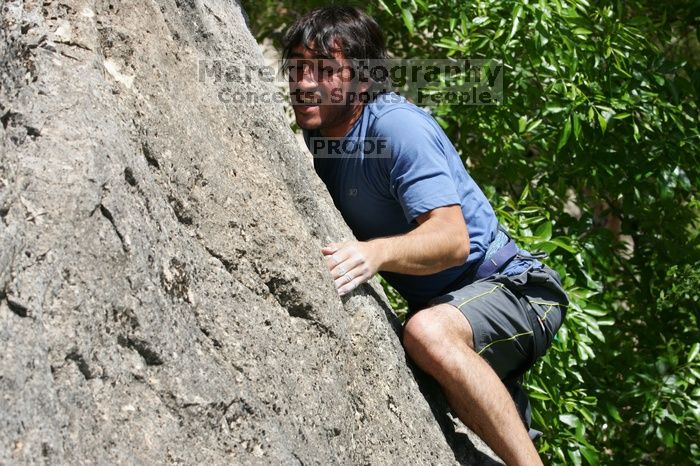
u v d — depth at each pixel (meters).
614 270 9.78
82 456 2.87
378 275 6.41
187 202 3.86
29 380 2.79
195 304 3.61
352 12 5.09
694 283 8.87
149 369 3.27
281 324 4.04
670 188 8.59
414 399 4.71
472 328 4.94
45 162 3.20
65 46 3.60
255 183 4.36
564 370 7.30
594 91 8.05
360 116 5.09
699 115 9.19
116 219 3.28
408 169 4.85
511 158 8.33
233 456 3.39
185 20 4.64
